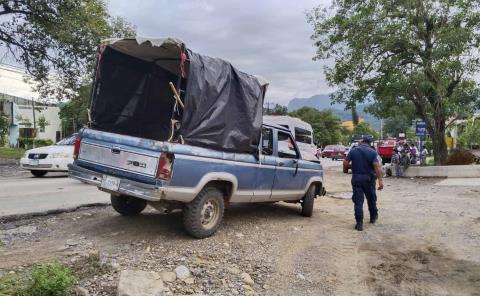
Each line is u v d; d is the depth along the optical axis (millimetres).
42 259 5605
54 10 22312
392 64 20766
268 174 8078
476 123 34250
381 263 6547
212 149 6836
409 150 22812
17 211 8586
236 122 7203
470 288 5719
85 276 5109
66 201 9969
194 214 6680
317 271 6145
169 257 5957
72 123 53906
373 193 8984
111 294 4742
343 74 22750
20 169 19750
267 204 10758
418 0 20125
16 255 5773
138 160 6383
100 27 23453
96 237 6777
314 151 26969
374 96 22609
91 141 7000
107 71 7523
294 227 8398
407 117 23047
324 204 11766
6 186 12609
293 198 9117
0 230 7156
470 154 21844
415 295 5520
